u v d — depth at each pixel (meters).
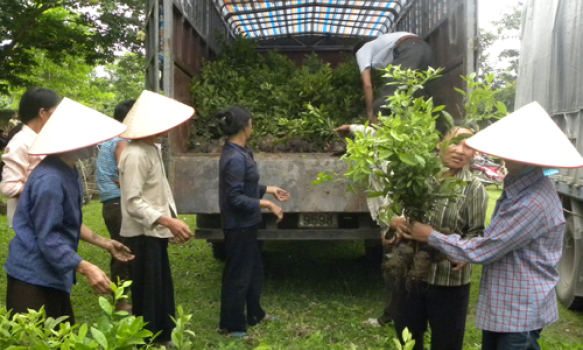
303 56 10.19
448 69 5.95
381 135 2.66
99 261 7.06
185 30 6.29
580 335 4.64
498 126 2.57
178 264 7.02
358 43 7.87
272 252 7.57
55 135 2.62
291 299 5.42
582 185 4.52
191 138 6.07
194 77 6.61
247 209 4.20
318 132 5.94
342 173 4.94
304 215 5.07
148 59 6.34
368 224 5.11
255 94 6.86
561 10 4.93
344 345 4.18
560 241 2.61
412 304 3.16
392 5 8.87
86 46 17.20
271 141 6.04
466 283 3.06
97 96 28.34
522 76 6.28
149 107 3.69
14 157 3.40
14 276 2.75
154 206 3.80
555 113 5.03
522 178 2.56
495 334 2.72
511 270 2.58
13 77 17.53
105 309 2.00
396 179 2.71
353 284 5.93
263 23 9.73
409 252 2.92
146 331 1.95
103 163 4.94
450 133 2.92
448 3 6.04
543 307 2.56
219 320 4.77
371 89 6.15
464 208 3.04
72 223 2.84
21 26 15.71
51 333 2.05
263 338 4.32
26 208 2.76
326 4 8.71
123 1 16.47
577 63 4.53
